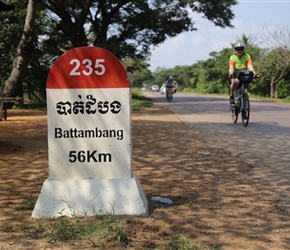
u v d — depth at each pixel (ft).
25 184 17.53
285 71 133.90
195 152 25.09
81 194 13.47
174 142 29.32
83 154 13.71
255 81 144.56
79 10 88.74
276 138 31.07
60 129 13.71
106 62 13.61
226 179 18.37
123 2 92.63
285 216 13.56
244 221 13.05
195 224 12.66
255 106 75.31
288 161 22.35
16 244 11.15
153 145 28.02
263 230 12.34
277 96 134.51
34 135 33.40
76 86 13.65
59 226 12.20
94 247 10.91
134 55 101.30
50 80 13.66
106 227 12.06
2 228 12.30
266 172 19.74
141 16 97.55
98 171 13.74
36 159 23.09
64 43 93.25
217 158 23.15
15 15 82.99
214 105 80.59
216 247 11.05
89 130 13.69
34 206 14.06
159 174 19.35
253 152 25.07
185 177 18.74
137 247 10.83
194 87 287.07
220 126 39.78
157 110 66.49
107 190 13.50
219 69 214.90
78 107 13.67
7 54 82.89
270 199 15.39
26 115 56.29
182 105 81.82
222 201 15.08
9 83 64.28
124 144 13.73
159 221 12.80
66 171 13.75
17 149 26.18
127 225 12.32
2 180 18.28
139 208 13.26
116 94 13.62
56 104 13.69
